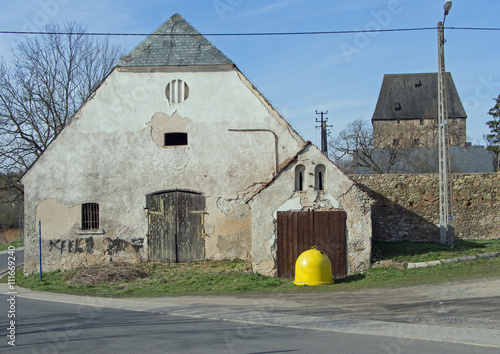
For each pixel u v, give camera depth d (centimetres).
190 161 1845
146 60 1880
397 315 980
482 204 2186
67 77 3056
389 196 2202
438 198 2164
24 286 1655
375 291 1284
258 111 1839
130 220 1847
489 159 4078
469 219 2188
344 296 1240
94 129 1873
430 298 1136
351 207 1612
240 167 1830
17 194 2958
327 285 1437
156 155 1855
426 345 749
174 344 773
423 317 950
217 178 1834
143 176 1853
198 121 1853
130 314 1082
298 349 732
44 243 1867
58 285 1623
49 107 2923
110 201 1855
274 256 1614
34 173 1886
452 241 1905
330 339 799
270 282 1510
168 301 1270
